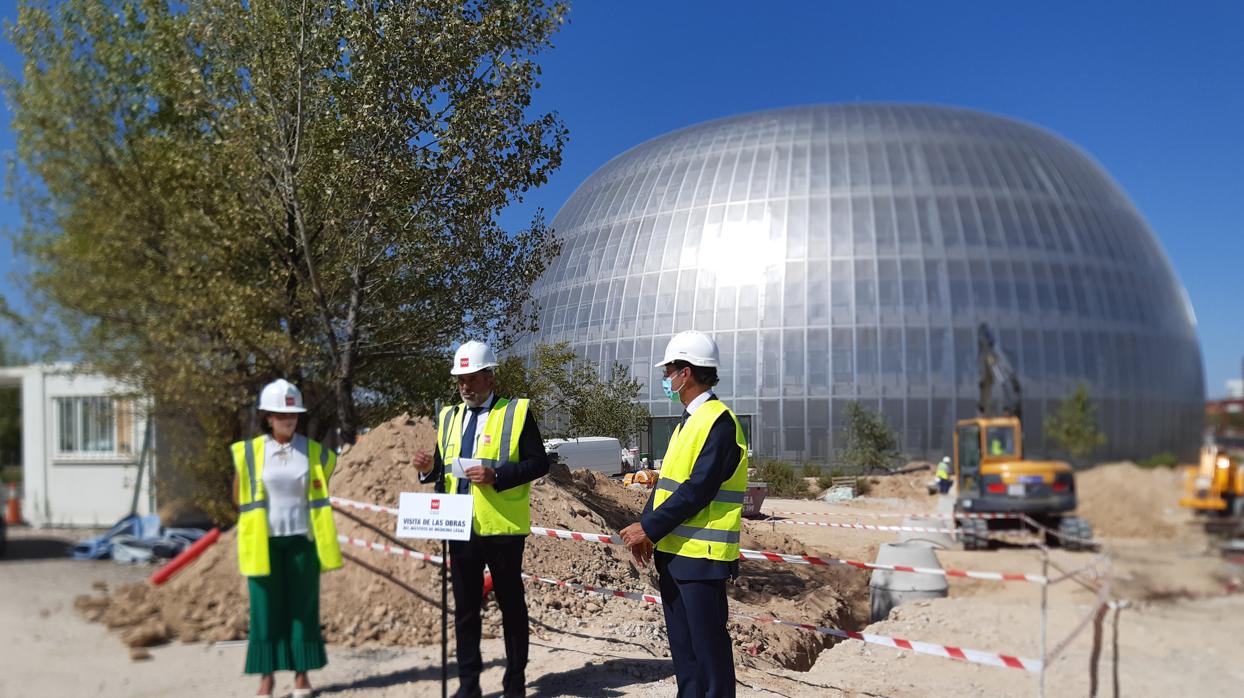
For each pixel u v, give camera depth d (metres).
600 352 49.06
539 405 19.38
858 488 31.97
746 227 47.69
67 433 16.61
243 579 7.75
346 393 13.72
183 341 12.20
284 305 13.00
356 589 7.89
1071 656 7.80
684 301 47.25
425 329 14.39
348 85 13.06
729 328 45.25
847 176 47.91
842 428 41.84
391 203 13.38
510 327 15.72
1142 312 45.34
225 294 11.83
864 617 12.58
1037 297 43.84
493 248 14.63
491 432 5.73
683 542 4.97
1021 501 6.33
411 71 13.04
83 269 12.35
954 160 48.25
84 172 12.64
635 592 9.30
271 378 12.84
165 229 12.72
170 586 7.80
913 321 43.03
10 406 26.64
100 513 16.23
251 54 12.73
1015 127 53.34
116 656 6.40
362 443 9.85
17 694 5.52
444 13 12.98
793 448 42.62
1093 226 47.25
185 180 12.66
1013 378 13.60
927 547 11.53
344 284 14.06
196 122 13.30
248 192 12.88
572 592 8.77
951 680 7.25
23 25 12.26
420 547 8.45
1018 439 12.41
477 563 5.65
